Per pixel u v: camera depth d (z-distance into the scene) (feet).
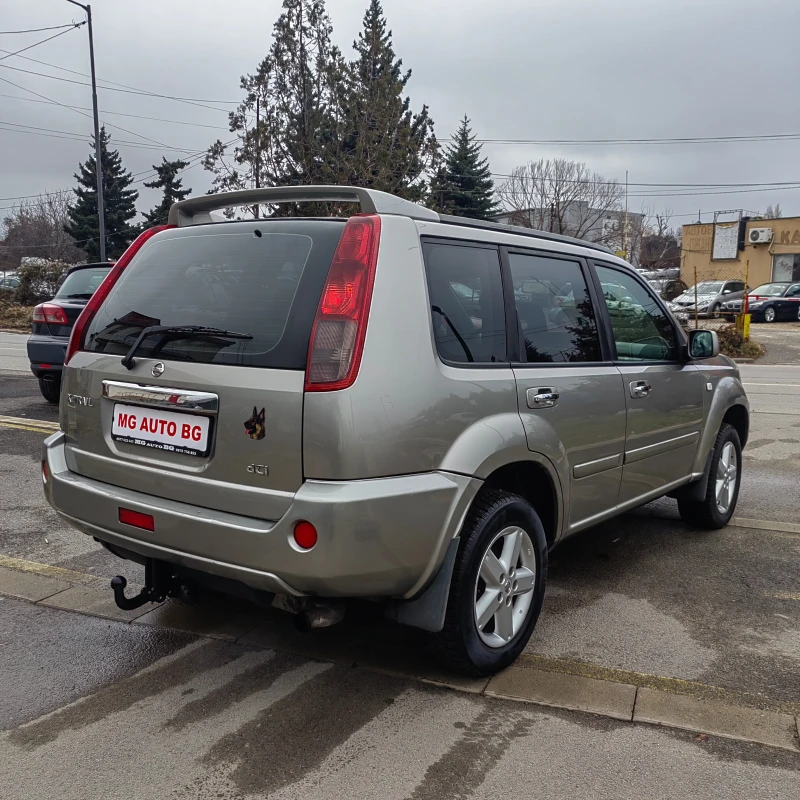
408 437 8.73
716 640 11.76
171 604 12.87
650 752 8.79
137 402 9.82
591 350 12.42
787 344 73.56
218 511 9.04
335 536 8.22
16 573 14.10
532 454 10.49
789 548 16.15
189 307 9.89
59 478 10.77
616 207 165.99
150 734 9.07
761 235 131.34
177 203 11.42
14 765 8.46
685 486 16.43
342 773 8.34
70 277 28.96
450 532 9.27
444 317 9.61
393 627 12.06
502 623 10.53
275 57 76.64
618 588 13.84
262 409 8.61
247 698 9.89
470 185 154.92
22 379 39.50
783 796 8.03
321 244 9.21
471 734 9.11
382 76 82.69
